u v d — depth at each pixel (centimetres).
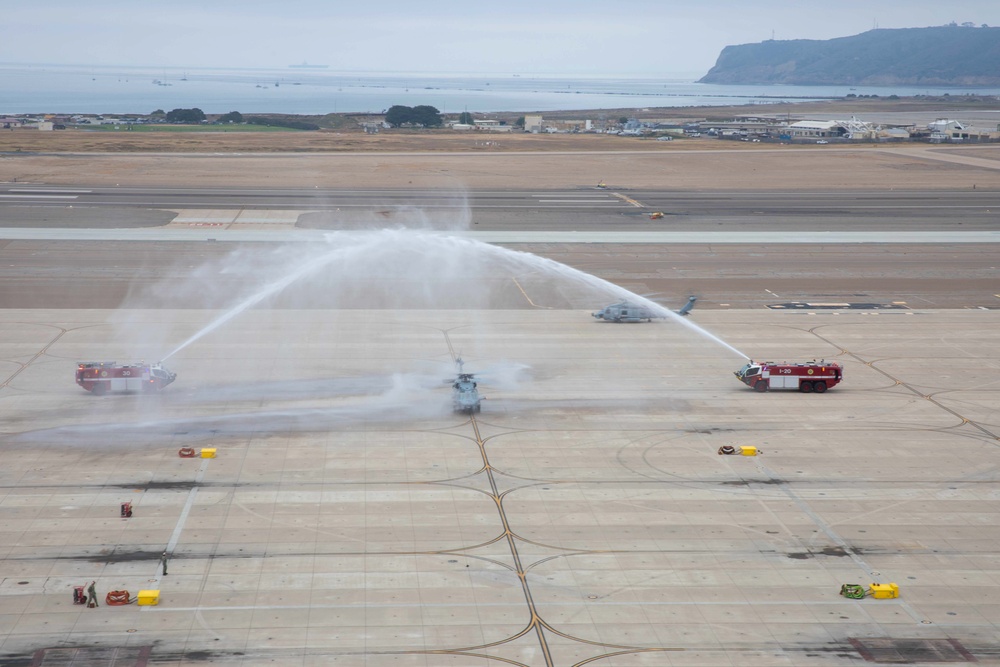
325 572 4025
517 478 5069
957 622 3728
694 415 6134
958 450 5578
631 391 6594
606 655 3472
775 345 7800
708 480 5081
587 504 4753
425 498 4791
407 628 3619
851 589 3900
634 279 10181
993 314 8988
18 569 3978
